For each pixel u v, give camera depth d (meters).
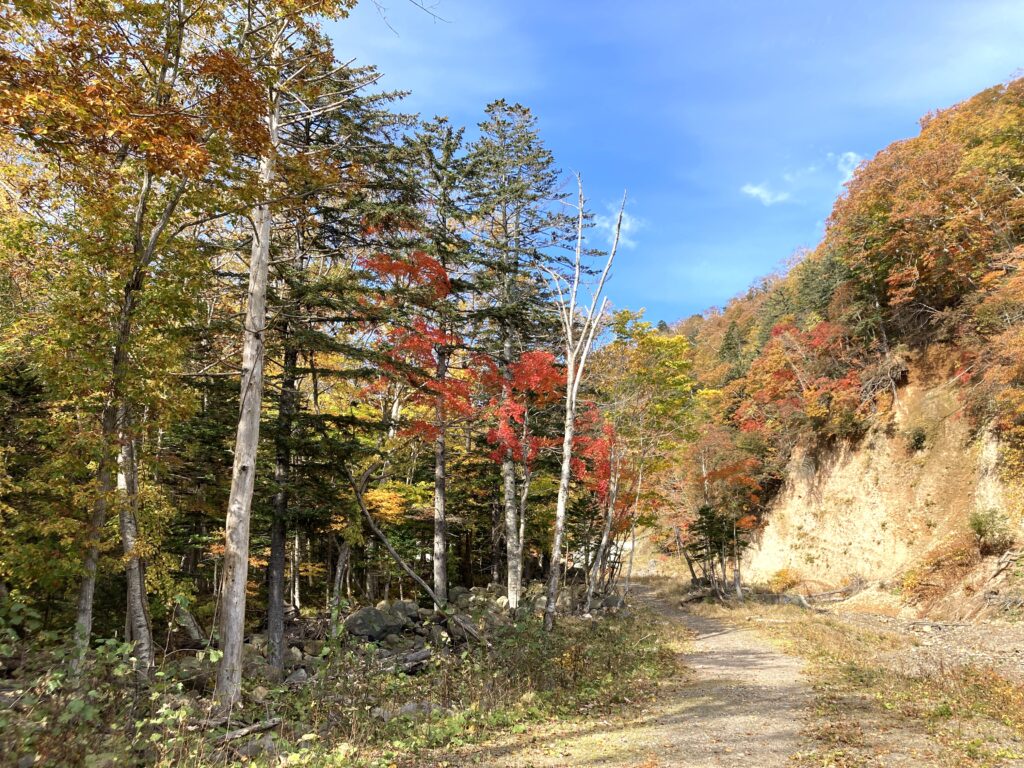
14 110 6.08
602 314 16.80
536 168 23.59
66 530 8.98
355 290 13.94
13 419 12.01
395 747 7.45
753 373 45.78
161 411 10.12
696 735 8.17
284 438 13.40
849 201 36.38
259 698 9.58
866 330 39.56
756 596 36.78
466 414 19.08
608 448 21.08
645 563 57.62
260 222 11.00
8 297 11.14
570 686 11.22
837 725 8.37
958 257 30.55
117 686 6.82
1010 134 32.06
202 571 18.03
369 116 15.54
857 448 37.56
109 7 7.88
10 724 4.97
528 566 32.59
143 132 6.87
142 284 10.09
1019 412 26.44
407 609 18.52
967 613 23.70
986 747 6.95
